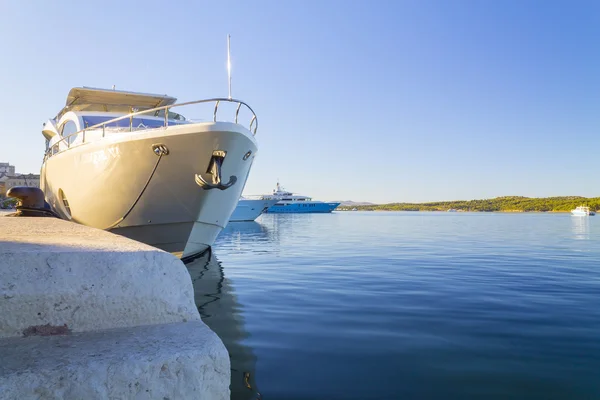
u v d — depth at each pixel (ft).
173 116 37.76
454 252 41.11
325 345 12.61
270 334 13.83
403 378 9.94
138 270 5.93
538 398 8.84
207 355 4.83
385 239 60.44
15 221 15.71
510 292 20.99
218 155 23.20
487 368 10.60
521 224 123.34
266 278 25.85
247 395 8.96
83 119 30.32
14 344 4.91
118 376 4.38
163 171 23.67
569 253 40.04
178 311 5.95
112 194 25.09
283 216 228.22
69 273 5.56
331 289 22.03
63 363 4.35
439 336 13.52
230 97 25.07
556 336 13.46
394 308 17.58
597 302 18.66
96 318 5.53
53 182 31.27
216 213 27.84
